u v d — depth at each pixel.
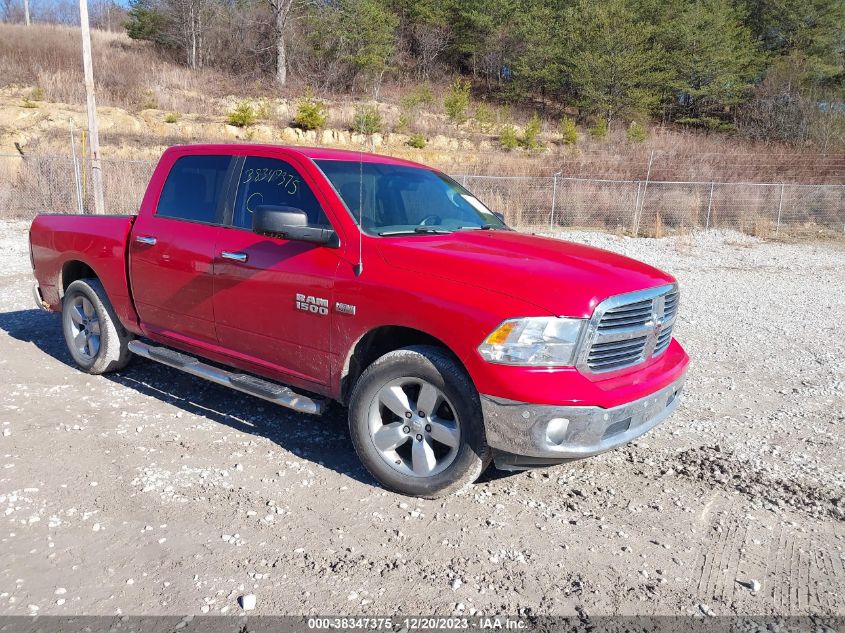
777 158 30.19
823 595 2.97
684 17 44.75
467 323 3.31
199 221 4.59
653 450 4.51
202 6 38.78
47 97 28.16
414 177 4.72
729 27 46.28
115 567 2.95
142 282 4.89
